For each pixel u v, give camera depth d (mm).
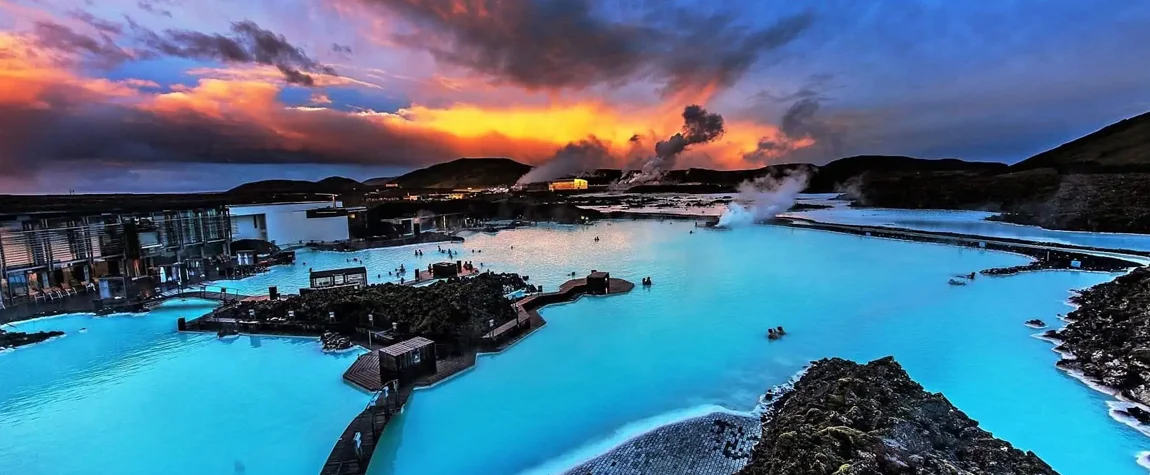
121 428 26125
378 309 40219
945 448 19188
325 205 117000
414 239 102062
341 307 41031
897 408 21469
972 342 36719
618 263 74312
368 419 24781
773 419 24672
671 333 40719
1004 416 25562
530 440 24750
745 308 48156
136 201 106062
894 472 16828
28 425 26594
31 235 53219
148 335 41312
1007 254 74312
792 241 97688
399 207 136750
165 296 52156
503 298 46250
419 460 23203
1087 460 21641
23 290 52344
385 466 22703
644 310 48062
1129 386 27219
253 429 25828
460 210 151375
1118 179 114312
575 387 30625
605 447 23875
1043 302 47406
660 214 155125
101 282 53188
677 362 34438
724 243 96750
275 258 76812
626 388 30391
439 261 78188
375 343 37438
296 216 98938
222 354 36469
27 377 32781
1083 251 67062
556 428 25859
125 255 62375
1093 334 34656
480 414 27391
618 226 134500
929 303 48469
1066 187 120625
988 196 136125
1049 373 30641
